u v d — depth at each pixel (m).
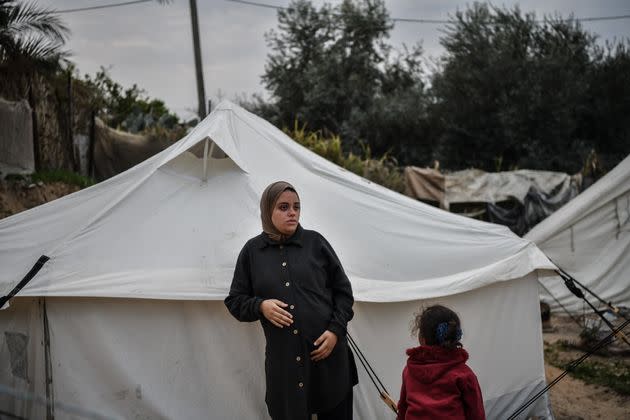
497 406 4.07
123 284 3.39
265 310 2.93
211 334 3.55
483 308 4.04
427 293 3.77
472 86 22.41
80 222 3.82
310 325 2.96
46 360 3.47
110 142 10.91
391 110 23.80
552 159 21.14
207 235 3.68
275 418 2.98
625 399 5.45
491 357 4.07
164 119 15.15
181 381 3.52
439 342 2.81
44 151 9.98
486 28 23.53
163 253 3.58
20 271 3.53
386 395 3.43
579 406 5.31
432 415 2.72
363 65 26.50
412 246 4.07
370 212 4.21
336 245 3.94
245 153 4.25
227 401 3.55
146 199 3.84
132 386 3.46
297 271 3.03
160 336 3.52
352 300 3.13
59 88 11.23
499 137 22.03
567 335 7.89
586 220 8.79
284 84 26.67
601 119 21.88
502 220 14.79
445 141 23.06
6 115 8.35
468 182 15.56
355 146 23.92
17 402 3.58
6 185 8.07
